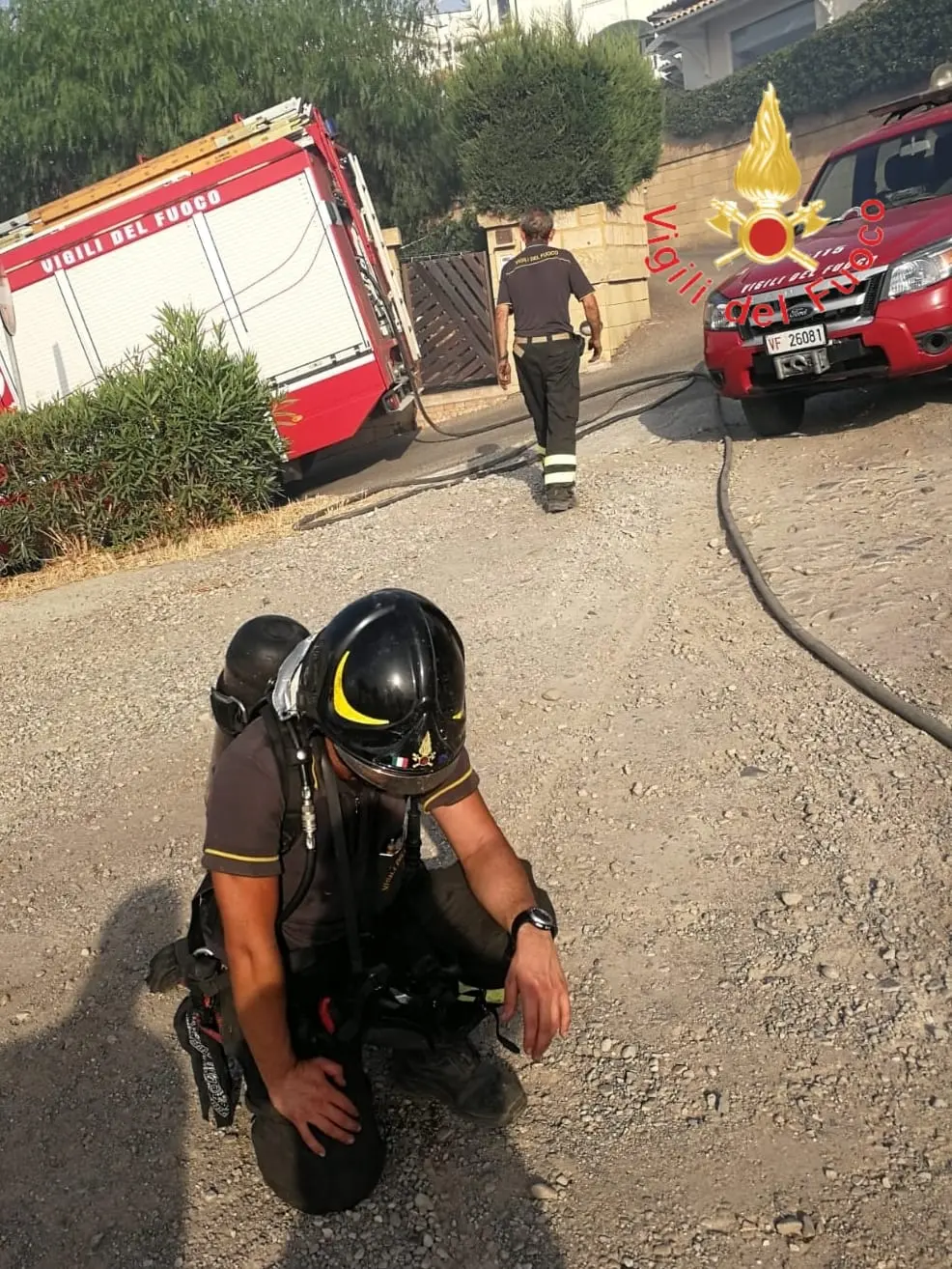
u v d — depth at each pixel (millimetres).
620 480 7805
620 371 12859
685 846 3689
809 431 7934
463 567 6738
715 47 31000
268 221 10266
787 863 3521
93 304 10438
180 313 9883
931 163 8008
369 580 6918
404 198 17938
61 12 15742
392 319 11531
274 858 2299
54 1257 2598
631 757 4277
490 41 13305
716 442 8250
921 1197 2412
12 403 10570
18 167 16828
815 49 24500
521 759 4398
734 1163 2559
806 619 5078
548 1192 2555
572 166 12969
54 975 3662
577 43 13344
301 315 10438
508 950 2740
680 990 3092
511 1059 2951
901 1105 2637
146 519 9273
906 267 6898
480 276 13398
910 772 3848
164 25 15789
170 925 3816
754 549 6004
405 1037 2609
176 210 10258
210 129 16328
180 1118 2955
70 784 5062
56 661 6809
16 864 4430
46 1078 3191
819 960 3109
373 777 2223
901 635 4734
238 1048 2547
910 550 5523
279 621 2781
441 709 2203
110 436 9180
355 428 10641
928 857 3426
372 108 17094
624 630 5391
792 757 4082
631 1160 2607
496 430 11719
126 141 16547
